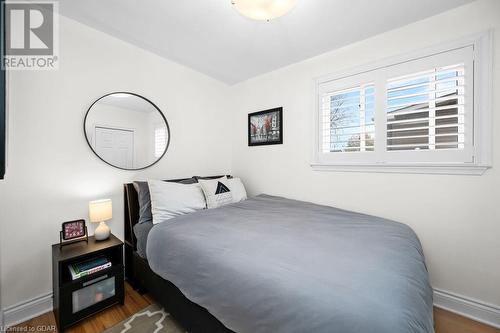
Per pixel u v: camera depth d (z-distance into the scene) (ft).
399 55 5.89
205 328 3.73
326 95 7.40
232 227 4.98
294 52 7.27
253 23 5.70
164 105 7.74
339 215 5.99
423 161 5.65
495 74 4.77
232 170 10.54
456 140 5.29
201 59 7.80
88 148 5.92
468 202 5.12
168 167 7.93
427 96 5.64
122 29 5.99
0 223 4.64
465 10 5.04
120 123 6.57
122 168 6.62
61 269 4.46
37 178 5.10
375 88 6.32
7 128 4.45
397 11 5.23
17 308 4.77
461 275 5.23
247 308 2.89
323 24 5.74
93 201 5.66
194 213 6.16
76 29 5.65
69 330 4.54
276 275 2.95
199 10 5.17
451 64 5.24
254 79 9.48
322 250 3.71
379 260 3.34
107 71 6.25
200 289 3.66
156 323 4.77
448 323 4.93
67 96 5.53
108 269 5.10
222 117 10.09
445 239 5.41
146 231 5.55
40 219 5.15
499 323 4.78
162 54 7.43
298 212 6.31
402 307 2.34
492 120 4.81
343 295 2.49
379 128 6.29
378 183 6.39
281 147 8.63
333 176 7.27
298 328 2.36
